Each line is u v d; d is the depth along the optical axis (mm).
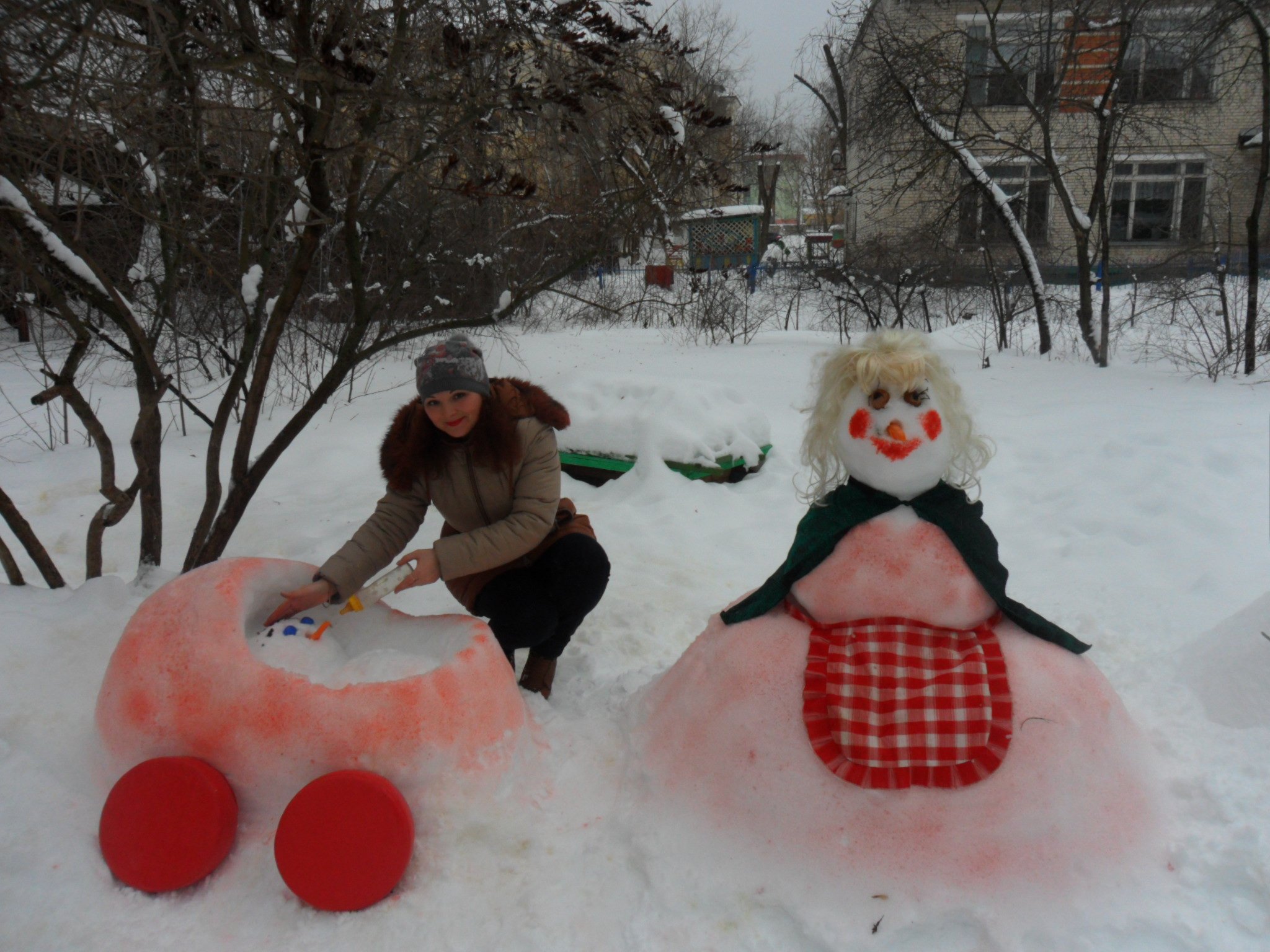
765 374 9750
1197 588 3691
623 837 2082
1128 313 13414
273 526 4684
